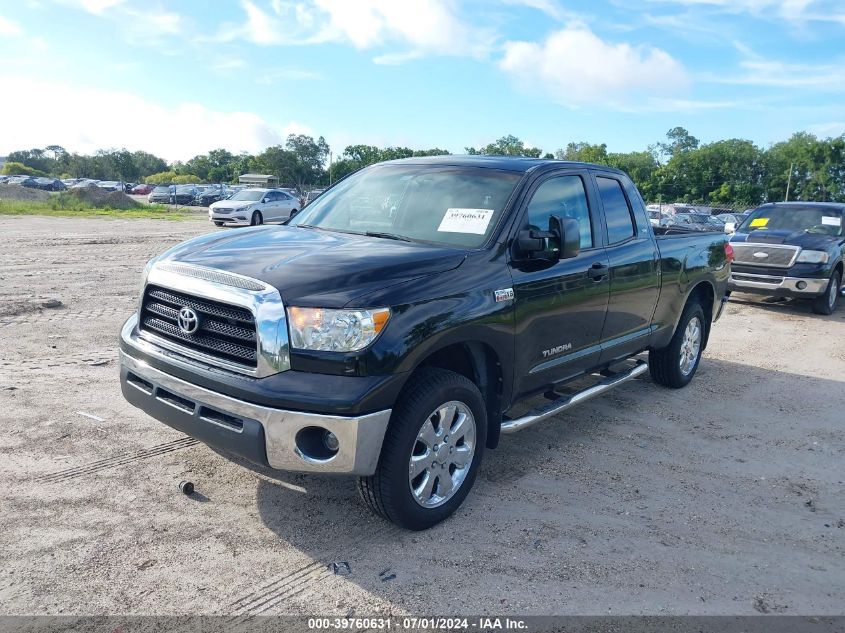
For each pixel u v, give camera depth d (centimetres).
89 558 333
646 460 491
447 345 364
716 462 494
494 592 322
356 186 503
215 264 364
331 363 324
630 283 526
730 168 8512
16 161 13925
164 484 410
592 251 490
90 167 12275
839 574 354
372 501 356
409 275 358
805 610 321
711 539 383
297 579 325
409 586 324
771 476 474
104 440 466
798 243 1114
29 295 970
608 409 597
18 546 339
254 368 333
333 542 359
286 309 327
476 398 386
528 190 442
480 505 409
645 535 384
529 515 399
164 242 1856
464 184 454
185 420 355
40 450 445
